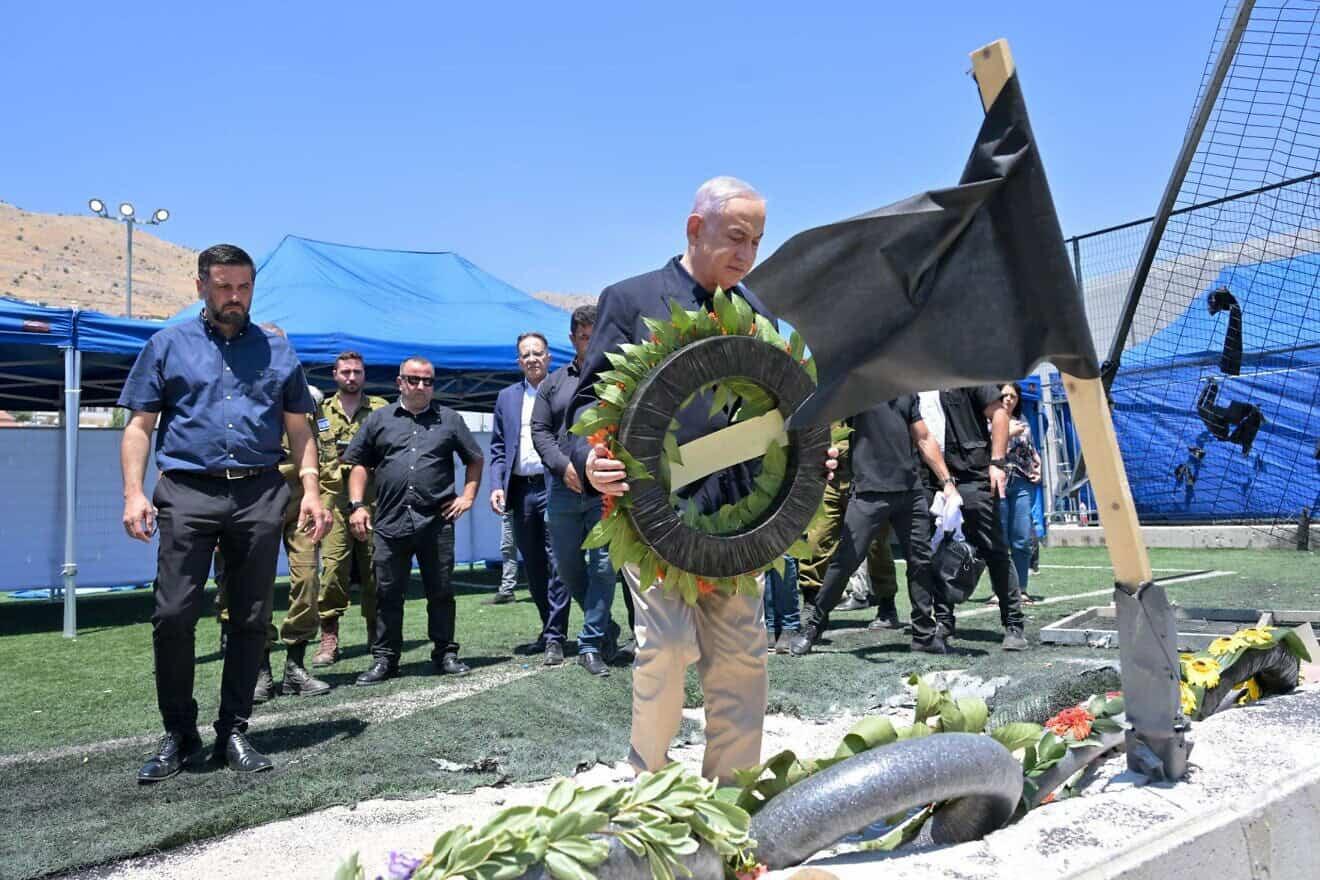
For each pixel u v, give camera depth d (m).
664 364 2.33
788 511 2.52
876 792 1.86
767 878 1.71
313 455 4.34
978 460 5.89
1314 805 2.27
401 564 5.89
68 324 8.35
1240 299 11.64
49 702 5.58
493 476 6.66
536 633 7.68
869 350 2.21
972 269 2.23
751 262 2.71
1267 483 12.62
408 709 4.98
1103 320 12.50
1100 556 13.30
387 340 10.27
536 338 6.61
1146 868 1.85
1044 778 2.36
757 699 2.67
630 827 1.63
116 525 9.84
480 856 1.47
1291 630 3.26
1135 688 2.35
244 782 3.75
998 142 2.20
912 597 6.00
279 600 10.55
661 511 2.34
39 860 2.97
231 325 4.00
